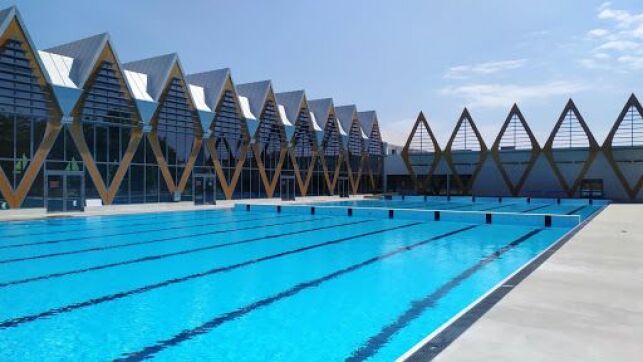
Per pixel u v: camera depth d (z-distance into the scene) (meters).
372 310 6.67
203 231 16.69
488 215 19.58
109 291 7.82
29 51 21.45
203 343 5.31
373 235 15.67
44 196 21.92
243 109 34.91
